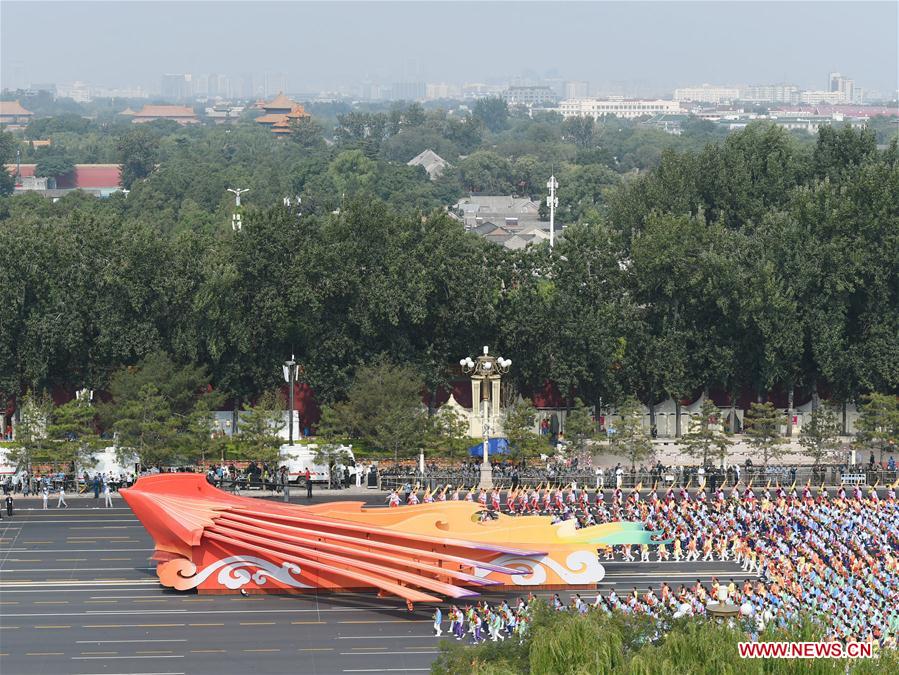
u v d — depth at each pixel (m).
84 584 148.88
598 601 133.62
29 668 121.44
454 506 149.62
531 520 149.75
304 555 144.75
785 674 92.44
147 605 141.50
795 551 154.38
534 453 199.00
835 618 127.12
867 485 197.12
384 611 140.00
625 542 148.00
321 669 121.69
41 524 174.75
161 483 148.75
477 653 103.62
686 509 168.62
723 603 110.81
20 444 189.38
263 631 132.88
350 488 193.00
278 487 189.88
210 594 145.75
